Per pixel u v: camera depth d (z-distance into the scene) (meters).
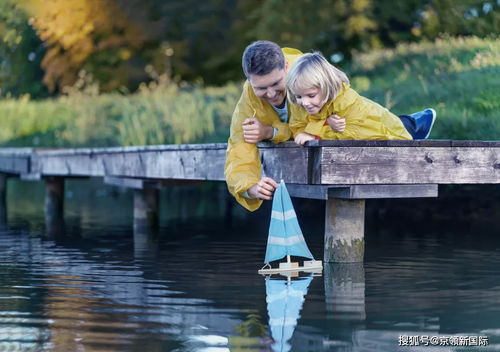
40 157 13.70
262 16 25.59
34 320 4.89
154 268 6.97
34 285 6.13
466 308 5.15
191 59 29.58
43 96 32.69
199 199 15.67
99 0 28.77
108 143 19.69
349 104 6.33
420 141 6.39
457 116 12.43
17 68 32.47
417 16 23.64
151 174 9.69
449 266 6.91
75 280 6.36
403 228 10.10
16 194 17.94
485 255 7.61
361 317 4.90
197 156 8.37
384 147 6.30
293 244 6.64
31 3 29.69
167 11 29.08
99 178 20.06
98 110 21.95
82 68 29.89
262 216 12.18
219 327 4.68
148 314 5.04
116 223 11.43
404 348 4.23
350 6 23.39
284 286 5.94
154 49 29.98
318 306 5.21
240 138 6.64
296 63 6.06
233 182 6.49
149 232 10.11
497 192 11.16
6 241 9.22
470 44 18.12
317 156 6.22
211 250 8.21
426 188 6.49
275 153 6.84
